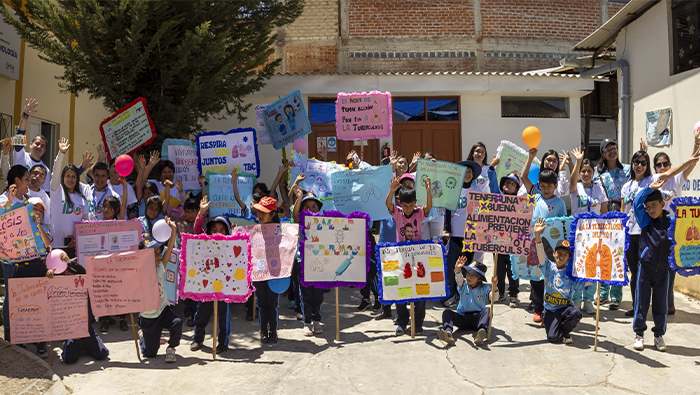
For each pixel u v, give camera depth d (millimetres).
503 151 8555
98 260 4754
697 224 4949
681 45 7820
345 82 12273
